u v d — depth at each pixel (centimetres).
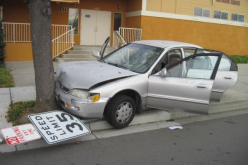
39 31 489
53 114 470
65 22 1433
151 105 526
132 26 1507
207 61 564
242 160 416
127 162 390
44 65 506
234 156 429
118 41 1402
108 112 483
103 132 498
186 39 1589
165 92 518
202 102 511
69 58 1225
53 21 1404
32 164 371
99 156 404
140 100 514
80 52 1294
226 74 657
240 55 1880
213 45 1725
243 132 539
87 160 390
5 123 480
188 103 518
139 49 595
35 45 497
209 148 455
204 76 532
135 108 514
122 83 482
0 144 426
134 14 1480
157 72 525
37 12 478
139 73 521
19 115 511
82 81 475
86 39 1504
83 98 455
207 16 1653
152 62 539
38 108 523
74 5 1437
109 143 452
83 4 1459
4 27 1245
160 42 615
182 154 426
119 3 1550
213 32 1700
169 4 1485
